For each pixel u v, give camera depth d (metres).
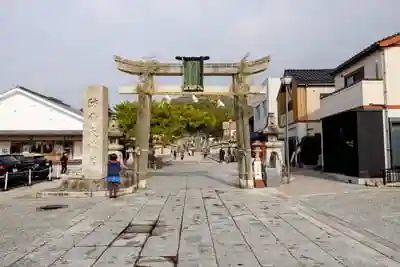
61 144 34.88
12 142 34.75
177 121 36.66
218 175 25.25
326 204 12.09
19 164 20.41
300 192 15.24
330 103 21.67
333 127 20.73
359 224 8.98
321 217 9.96
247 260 6.13
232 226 8.84
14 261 6.14
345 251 6.66
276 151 18.44
